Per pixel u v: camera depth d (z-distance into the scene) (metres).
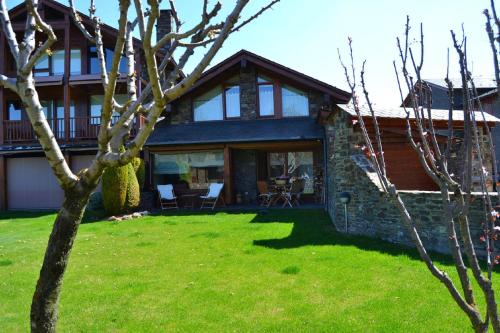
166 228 10.35
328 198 12.66
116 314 4.46
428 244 6.92
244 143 15.30
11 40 2.46
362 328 3.91
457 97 13.12
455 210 2.03
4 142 17.59
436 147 2.05
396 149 9.86
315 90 16.78
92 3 3.08
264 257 6.66
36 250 8.03
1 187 17.17
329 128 12.05
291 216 12.09
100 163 2.40
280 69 16.31
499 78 1.76
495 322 1.89
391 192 2.10
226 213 13.34
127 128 2.69
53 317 2.57
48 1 16.59
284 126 15.81
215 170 16.61
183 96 17.39
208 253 7.17
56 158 2.42
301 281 5.33
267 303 4.63
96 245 8.27
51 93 18.61
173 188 16.53
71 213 2.52
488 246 2.11
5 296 5.19
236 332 3.94
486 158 6.34
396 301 4.51
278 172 17.30
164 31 16.17
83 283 5.58
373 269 5.71
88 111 18.72
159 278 5.74
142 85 15.85
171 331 4.02
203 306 4.62
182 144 15.27
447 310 4.23
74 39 18.39
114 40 17.42
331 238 8.23
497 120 9.68
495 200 5.82
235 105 17.39
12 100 18.78
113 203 12.90
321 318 4.18
